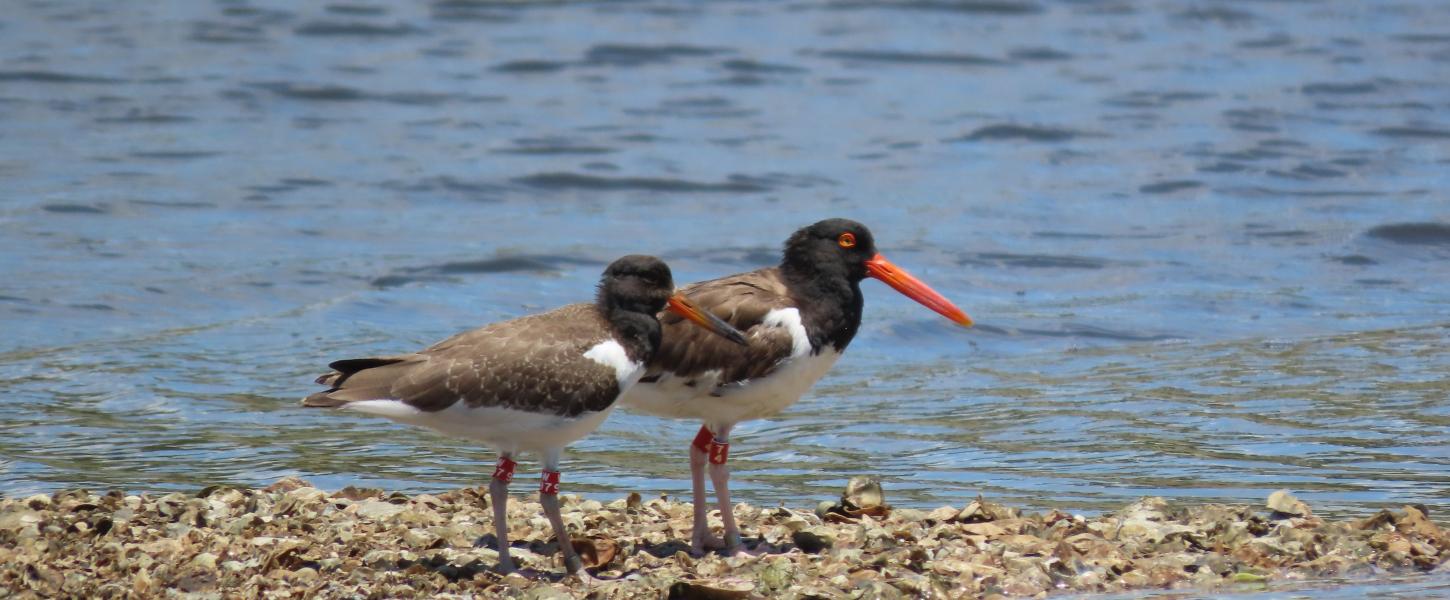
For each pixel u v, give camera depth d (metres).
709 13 38.62
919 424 13.73
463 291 19.09
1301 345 16.58
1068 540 9.62
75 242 20.67
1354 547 9.49
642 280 9.13
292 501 10.30
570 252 20.92
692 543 9.80
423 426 8.86
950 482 11.79
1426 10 39.56
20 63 32.03
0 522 9.57
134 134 27.36
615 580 8.99
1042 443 12.98
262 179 24.64
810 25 37.53
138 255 20.11
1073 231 22.30
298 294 18.73
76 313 17.64
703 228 22.59
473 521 10.15
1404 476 11.68
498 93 31.25
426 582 8.74
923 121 29.48
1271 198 24.36
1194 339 17.06
